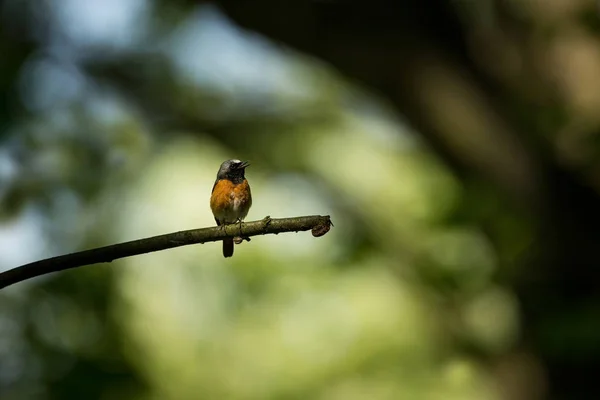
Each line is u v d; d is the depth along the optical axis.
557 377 11.09
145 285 16.81
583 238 11.11
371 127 17.95
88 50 15.41
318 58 11.48
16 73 13.60
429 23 11.14
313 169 16.50
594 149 10.55
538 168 11.13
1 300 12.98
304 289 17.72
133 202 16.34
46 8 14.50
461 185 12.45
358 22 11.08
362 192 16.84
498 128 11.23
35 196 13.52
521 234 12.44
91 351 13.01
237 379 18.42
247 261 17.80
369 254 15.58
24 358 12.66
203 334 18.28
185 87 16.41
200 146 18.94
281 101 17.30
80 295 13.24
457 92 11.20
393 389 17.48
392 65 11.20
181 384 17.20
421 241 14.84
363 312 18.67
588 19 10.89
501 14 11.25
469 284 13.97
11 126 13.11
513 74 11.12
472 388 16.66
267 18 11.16
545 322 10.82
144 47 16.16
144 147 16.28
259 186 18.00
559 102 10.91
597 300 10.69
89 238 14.50
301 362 18.81
